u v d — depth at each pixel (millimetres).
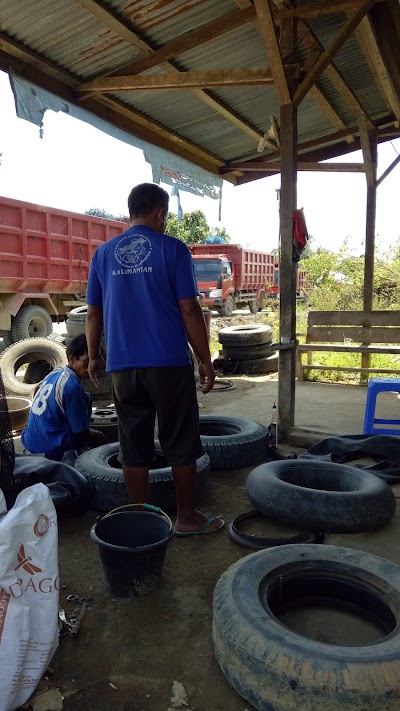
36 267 9305
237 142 6680
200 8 3881
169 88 4312
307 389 6961
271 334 8539
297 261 4371
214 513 3227
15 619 1641
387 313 7012
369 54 4527
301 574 2219
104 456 3543
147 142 5754
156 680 1883
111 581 2340
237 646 1743
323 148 7250
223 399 6398
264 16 3539
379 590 2102
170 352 2576
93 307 2850
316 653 1662
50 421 3697
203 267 18219
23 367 9844
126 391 2648
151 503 3104
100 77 4508
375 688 1555
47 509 1750
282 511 2896
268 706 1665
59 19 3711
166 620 2205
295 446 4484
